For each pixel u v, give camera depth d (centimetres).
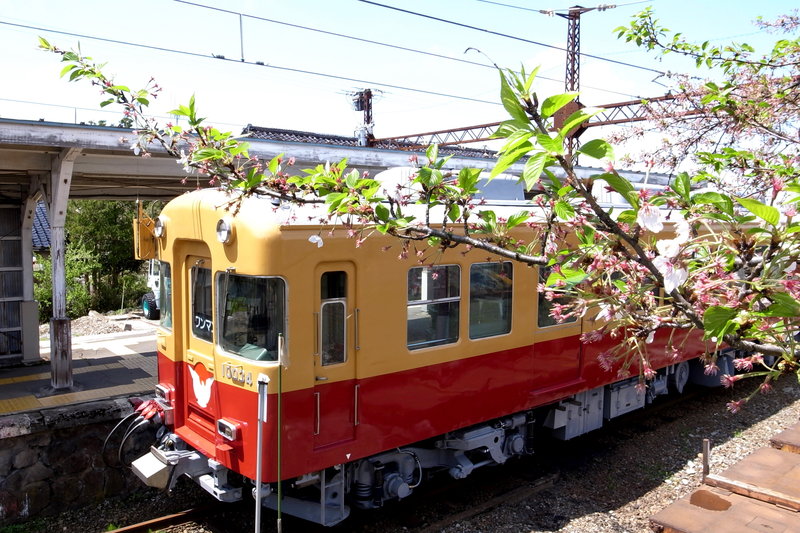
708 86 423
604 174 206
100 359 1032
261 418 464
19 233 1027
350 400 548
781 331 211
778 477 596
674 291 225
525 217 301
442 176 292
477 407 643
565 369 741
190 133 341
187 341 627
